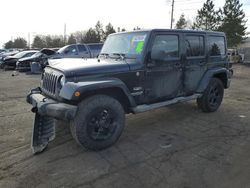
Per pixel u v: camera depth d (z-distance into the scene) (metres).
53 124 4.35
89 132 3.68
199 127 4.97
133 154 3.78
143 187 2.96
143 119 5.49
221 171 3.29
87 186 2.98
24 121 5.44
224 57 6.14
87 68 3.79
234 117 5.65
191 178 3.13
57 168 3.38
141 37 4.39
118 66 4.04
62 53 13.87
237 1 34.06
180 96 5.14
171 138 4.41
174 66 4.80
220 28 34.41
